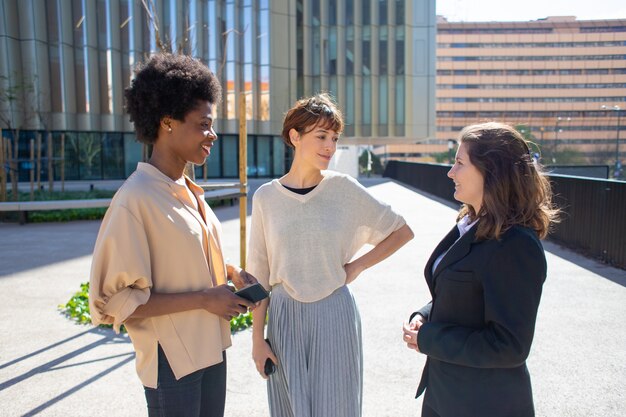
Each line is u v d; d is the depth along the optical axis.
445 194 17.28
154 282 1.68
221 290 1.70
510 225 1.61
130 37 26.19
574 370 3.71
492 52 124.75
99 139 26.34
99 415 3.13
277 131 30.58
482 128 1.73
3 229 11.71
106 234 1.58
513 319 1.54
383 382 3.55
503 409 1.64
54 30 24.88
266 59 29.80
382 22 32.66
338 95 32.56
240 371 3.75
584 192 7.88
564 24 120.94
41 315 5.15
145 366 1.71
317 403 2.11
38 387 3.51
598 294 5.67
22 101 22.89
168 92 1.64
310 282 2.13
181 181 1.84
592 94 116.62
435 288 1.81
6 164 14.63
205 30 27.14
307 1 31.62
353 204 2.21
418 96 33.12
